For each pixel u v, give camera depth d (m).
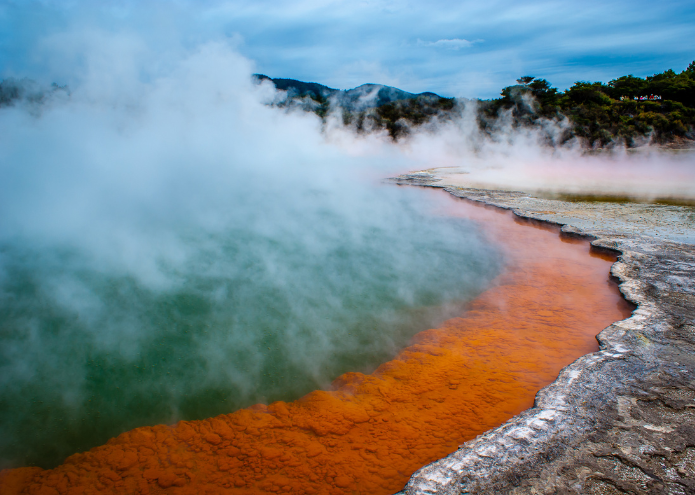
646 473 2.94
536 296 6.83
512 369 4.85
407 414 4.21
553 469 3.04
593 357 4.41
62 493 3.46
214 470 3.63
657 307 5.46
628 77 48.97
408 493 2.95
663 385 3.88
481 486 2.94
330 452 3.75
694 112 36.69
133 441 4.09
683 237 8.53
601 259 8.09
